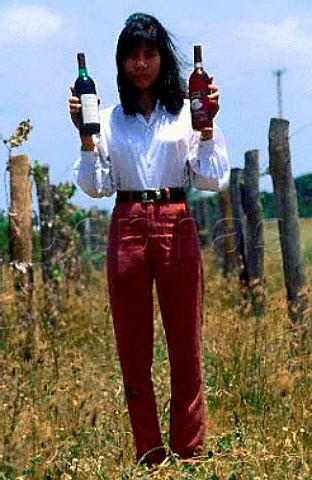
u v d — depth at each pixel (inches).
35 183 510.6
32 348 386.9
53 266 510.9
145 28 261.7
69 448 262.8
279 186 385.4
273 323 361.7
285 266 382.6
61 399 295.3
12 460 242.5
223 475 245.0
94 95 262.7
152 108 266.1
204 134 261.1
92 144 262.5
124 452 272.1
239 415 297.4
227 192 597.6
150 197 261.6
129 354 266.4
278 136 385.1
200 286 266.4
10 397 289.7
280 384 288.7
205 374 349.4
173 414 268.7
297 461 251.4
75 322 468.4
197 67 262.2
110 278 265.6
